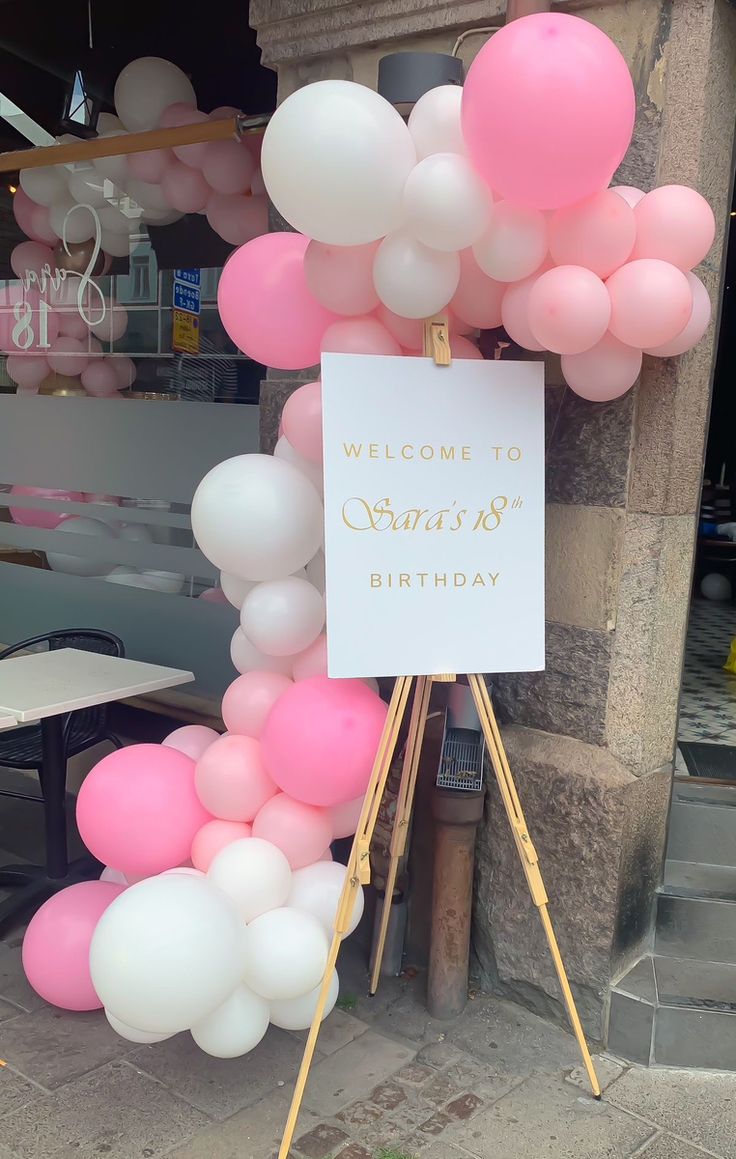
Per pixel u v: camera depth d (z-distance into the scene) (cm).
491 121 162
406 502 195
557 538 240
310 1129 207
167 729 352
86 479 381
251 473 207
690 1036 230
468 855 246
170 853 220
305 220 176
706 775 287
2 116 407
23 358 396
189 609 355
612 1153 202
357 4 248
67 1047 234
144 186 348
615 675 237
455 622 201
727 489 695
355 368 189
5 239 397
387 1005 256
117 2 368
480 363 199
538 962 249
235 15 343
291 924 201
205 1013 186
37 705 255
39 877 300
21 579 405
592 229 177
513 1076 227
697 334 200
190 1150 200
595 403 230
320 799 209
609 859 234
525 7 212
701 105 211
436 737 264
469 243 178
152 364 359
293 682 233
